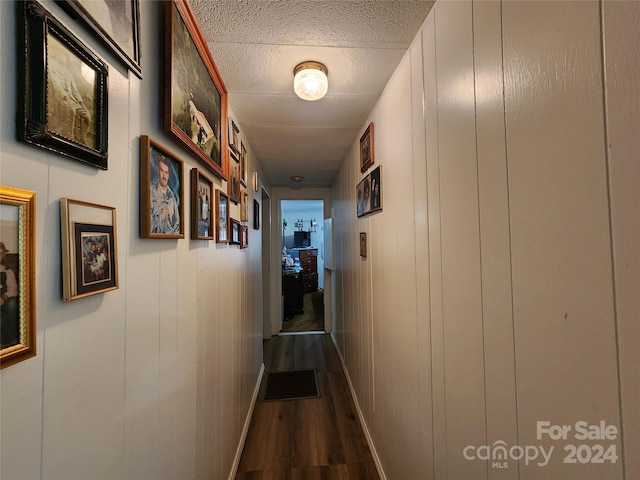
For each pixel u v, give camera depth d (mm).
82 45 507
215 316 1320
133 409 685
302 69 1262
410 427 1191
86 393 533
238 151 1782
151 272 772
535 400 543
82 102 513
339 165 3004
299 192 4246
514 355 597
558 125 483
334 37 1101
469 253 755
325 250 4277
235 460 1680
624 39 385
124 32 629
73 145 486
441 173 904
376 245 1693
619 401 399
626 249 387
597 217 423
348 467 1737
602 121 413
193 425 1050
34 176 427
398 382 1336
